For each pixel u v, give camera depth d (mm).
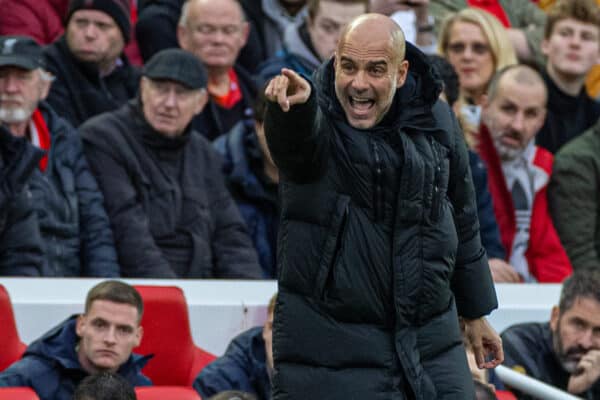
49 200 27625
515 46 34625
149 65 28719
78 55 30156
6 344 24594
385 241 16609
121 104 30938
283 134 16031
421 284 16656
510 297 29250
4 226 27172
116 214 28234
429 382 16641
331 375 16562
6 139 27266
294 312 16688
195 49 31594
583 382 25578
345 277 16500
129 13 30734
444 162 16875
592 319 25672
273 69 32688
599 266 32344
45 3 32156
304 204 16609
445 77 30828
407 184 16516
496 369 23953
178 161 28922
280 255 16891
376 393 16516
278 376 16797
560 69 34219
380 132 16703
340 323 16594
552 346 26328
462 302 17953
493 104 31891
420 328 16766
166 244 28562
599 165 32469
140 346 25312
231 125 31703
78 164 28266
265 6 33844
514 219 31812
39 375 23062
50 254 27547
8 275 27250
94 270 27812
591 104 34656
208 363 25906
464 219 17625
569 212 32344
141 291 25531
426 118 16891
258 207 29844
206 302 27344
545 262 31938
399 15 33031
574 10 34094
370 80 16266
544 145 34031
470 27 33375
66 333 23531
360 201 16578
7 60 27531
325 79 16703
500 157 31859
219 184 29359
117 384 20234
